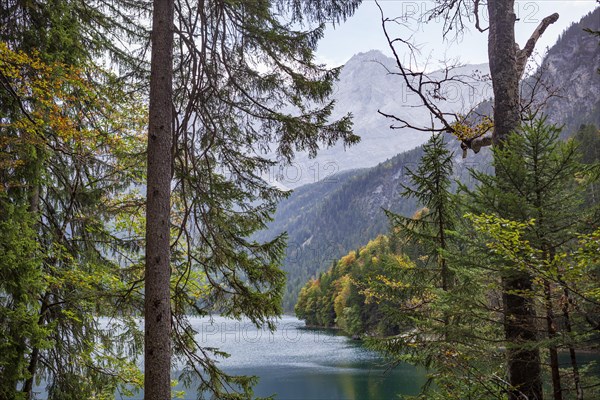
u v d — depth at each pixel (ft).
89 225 27.91
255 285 22.44
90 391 28.40
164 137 18.70
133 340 27.53
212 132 23.36
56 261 28.02
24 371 22.36
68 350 27.86
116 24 26.96
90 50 27.53
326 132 22.06
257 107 23.12
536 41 20.52
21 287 21.81
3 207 22.38
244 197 23.04
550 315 15.49
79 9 26.09
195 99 22.80
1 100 24.07
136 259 28.45
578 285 14.37
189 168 22.89
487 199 15.85
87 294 22.02
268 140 23.59
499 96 19.45
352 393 99.45
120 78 24.81
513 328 16.90
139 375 29.27
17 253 21.52
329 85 21.88
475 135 21.90
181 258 23.34
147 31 26.37
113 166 25.80
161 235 18.19
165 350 17.85
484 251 16.26
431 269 28.53
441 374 19.54
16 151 23.77
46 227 27.37
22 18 25.00
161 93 18.85
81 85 23.04
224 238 22.72
